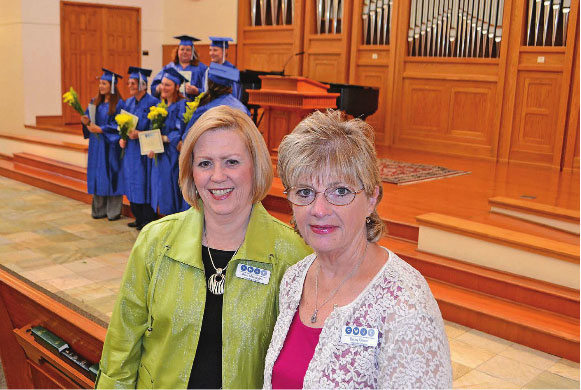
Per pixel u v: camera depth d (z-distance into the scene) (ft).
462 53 27.81
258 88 27.09
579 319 11.75
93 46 36.81
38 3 34.42
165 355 5.82
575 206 17.46
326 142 4.75
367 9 30.35
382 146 30.60
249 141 5.90
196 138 5.83
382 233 5.01
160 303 5.84
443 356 4.21
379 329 4.39
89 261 16.25
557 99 25.09
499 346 11.53
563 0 24.43
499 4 26.13
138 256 6.04
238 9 34.86
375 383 4.36
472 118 27.76
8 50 35.17
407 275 4.56
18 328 12.74
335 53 31.53
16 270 15.21
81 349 11.17
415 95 29.48
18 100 34.91
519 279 12.68
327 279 4.97
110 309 12.69
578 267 12.01
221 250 6.00
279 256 5.90
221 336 5.80
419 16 28.60
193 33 37.45
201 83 23.58
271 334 5.82
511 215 16.24
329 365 4.46
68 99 19.70
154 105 19.20
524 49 25.81
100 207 21.24
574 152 24.66
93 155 20.44
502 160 26.89
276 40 33.55
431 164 25.36
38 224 20.24
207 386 5.77
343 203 4.72
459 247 13.82
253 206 6.15
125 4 37.52
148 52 38.88
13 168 28.60
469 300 12.66
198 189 5.89
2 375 13.32
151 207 19.72
